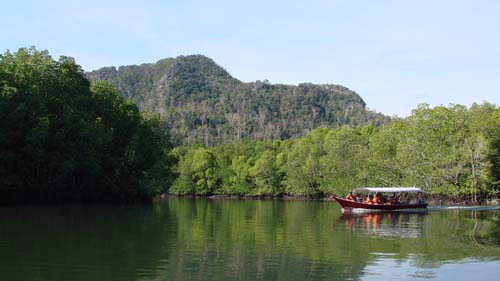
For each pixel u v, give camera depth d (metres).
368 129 127.50
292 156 125.44
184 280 23.30
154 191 87.62
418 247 33.62
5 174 61.84
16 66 64.25
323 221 52.34
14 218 46.62
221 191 148.88
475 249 32.97
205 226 45.28
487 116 92.44
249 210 73.25
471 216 60.19
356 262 28.02
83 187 77.19
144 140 85.00
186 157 162.75
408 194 77.00
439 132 88.50
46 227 40.31
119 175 82.31
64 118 67.25
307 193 123.00
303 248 32.44
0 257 27.36
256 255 29.64
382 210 67.50
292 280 23.66
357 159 101.62
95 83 82.25
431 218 57.09
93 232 38.06
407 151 88.81
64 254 28.53
